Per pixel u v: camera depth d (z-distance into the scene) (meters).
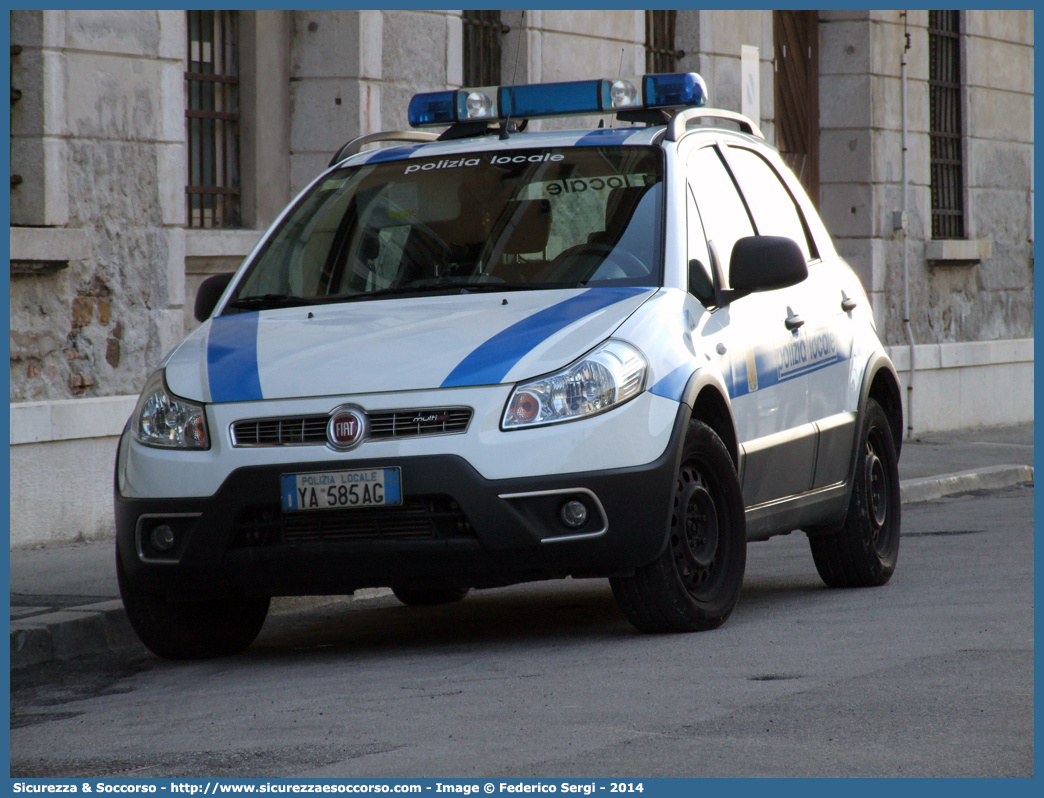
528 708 16.28
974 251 60.34
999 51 63.19
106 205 33.03
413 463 18.38
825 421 24.25
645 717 15.68
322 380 18.98
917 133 58.25
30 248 30.89
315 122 39.44
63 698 18.92
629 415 18.88
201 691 18.58
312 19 39.31
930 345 58.03
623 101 23.94
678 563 19.91
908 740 14.55
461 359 18.94
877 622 21.08
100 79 32.84
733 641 19.62
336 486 18.53
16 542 30.70
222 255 36.88
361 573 18.78
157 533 19.53
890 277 57.03
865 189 56.16
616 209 21.64
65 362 32.19
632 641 19.91
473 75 44.19
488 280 21.22
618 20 47.25
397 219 22.48
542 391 18.62
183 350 20.75
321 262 22.39
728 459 20.61
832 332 25.02
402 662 19.64
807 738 14.68
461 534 18.53
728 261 22.53
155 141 34.03
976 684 16.83
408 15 40.69
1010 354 62.34
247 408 19.06
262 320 21.20
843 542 24.98
